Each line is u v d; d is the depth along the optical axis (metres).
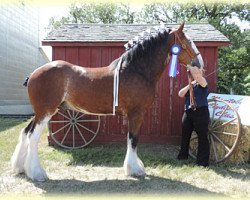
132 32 8.25
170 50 5.59
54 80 5.20
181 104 7.90
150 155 6.92
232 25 21.94
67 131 7.76
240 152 6.34
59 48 7.86
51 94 5.19
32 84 5.23
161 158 6.68
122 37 7.91
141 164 5.57
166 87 7.91
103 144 7.95
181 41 5.55
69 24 8.85
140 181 5.27
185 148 6.52
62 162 6.45
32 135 5.23
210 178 5.52
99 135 7.96
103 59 7.88
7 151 7.08
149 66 5.46
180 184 5.17
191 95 6.06
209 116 6.20
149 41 5.48
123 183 5.16
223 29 21.70
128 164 5.46
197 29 8.38
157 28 5.61
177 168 5.98
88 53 7.87
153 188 4.96
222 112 6.50
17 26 16.34
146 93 5.39
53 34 8.09
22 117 13.49
